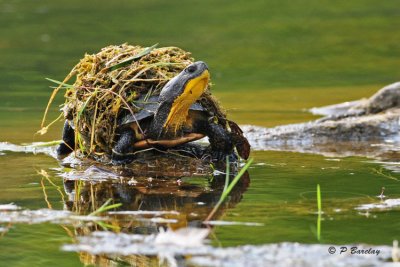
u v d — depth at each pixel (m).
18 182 13.94
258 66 35.06
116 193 12.92
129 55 16.11
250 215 11.23
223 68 34.62
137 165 15.24
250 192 12.91
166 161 15.43
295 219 10.95
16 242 10.08
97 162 15.77
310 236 10.00
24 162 16.08
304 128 19.80
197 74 14.57
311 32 43.16
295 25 45.00
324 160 16.23
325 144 18.86
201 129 15.55
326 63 35.66
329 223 10.69
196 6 50.94
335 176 14.28
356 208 11.57
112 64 15.83
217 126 15.58
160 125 15.09
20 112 23.95
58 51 37.00
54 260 9.32
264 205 11.87
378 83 30.64
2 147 18.06
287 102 26.70
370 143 18.92
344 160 16.23
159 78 15.60
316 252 9.17
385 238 9.88
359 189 13.02
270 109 25.19
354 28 43.94
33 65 33.72
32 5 52.84
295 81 31.64
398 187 13.14
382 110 21.67
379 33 42.41
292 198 12.37
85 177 14.34
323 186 13.34
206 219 10.98
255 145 18.73
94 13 48.84
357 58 36.69
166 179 14.08
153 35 41.16
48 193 12.95
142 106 15.24
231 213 11.38
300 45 39.88
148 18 46.66
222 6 51.00
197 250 9.37
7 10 50.84
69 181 14.00
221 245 9.62
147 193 12.88
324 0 53.09
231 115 23.89
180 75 14.77
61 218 11.16
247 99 27.44
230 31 43.09
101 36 40.81
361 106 21.97
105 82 15.70
